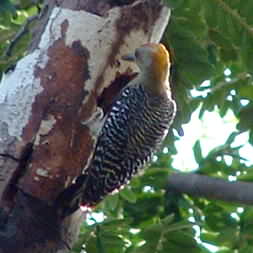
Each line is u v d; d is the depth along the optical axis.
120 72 12.48
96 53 12.27
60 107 12.04
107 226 14.03
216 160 15.80
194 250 13.92
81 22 12.25
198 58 13.84
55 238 12.01
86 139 12.16
